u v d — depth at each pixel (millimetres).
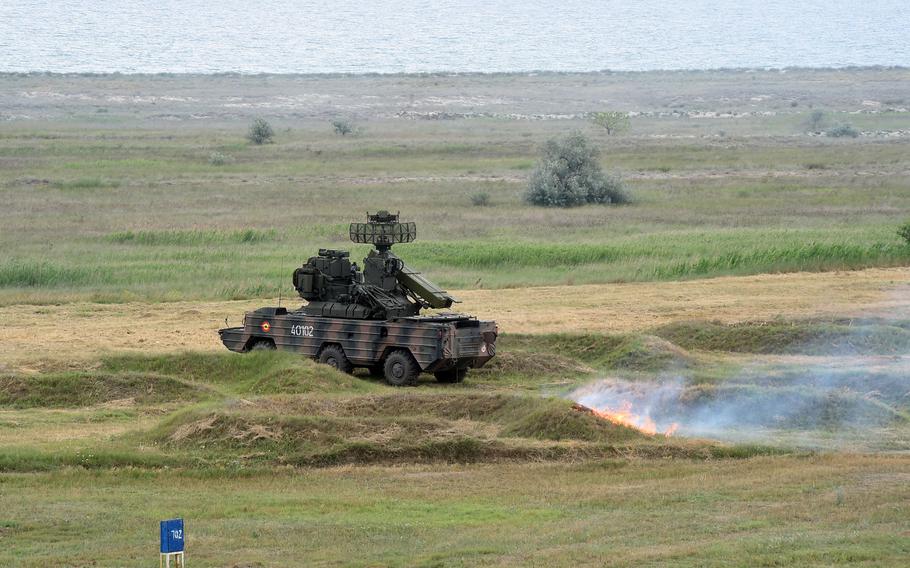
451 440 73438
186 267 155625
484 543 53562
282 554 52344
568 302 135750
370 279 101312
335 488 66188
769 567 49500
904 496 61438
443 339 95438
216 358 99688
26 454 70250
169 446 73812
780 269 158875
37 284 144375
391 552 52531
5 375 91500
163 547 44562
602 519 58094
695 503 61156
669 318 125562
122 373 92938
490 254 164500
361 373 103000
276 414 76125
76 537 55250
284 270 154125
